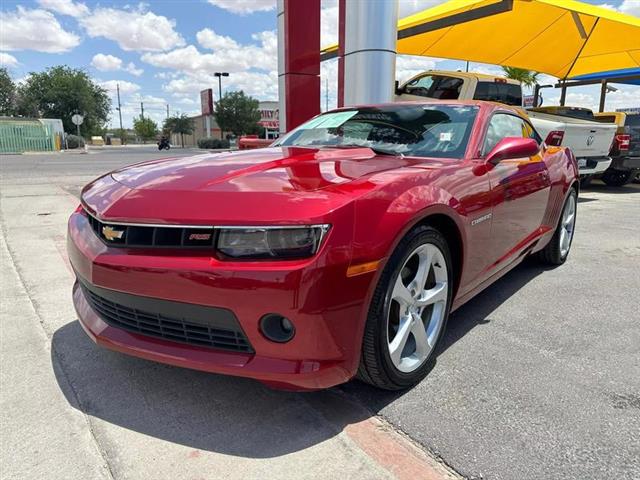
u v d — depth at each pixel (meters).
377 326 1.93
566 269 4.29
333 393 2.20
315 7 7.72
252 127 52.47
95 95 56.88
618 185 11.63
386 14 6.34
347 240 1.75
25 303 3.22
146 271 1.83
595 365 2.47
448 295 2.41
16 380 2.28
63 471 1.69
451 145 2.82
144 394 2.18
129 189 2.13
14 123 34.69
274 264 1.69
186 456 1.77
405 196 2.00
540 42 11.81
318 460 1.75
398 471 1.69
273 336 1.76
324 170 2.17
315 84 7.96
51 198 7.80
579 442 1.84
